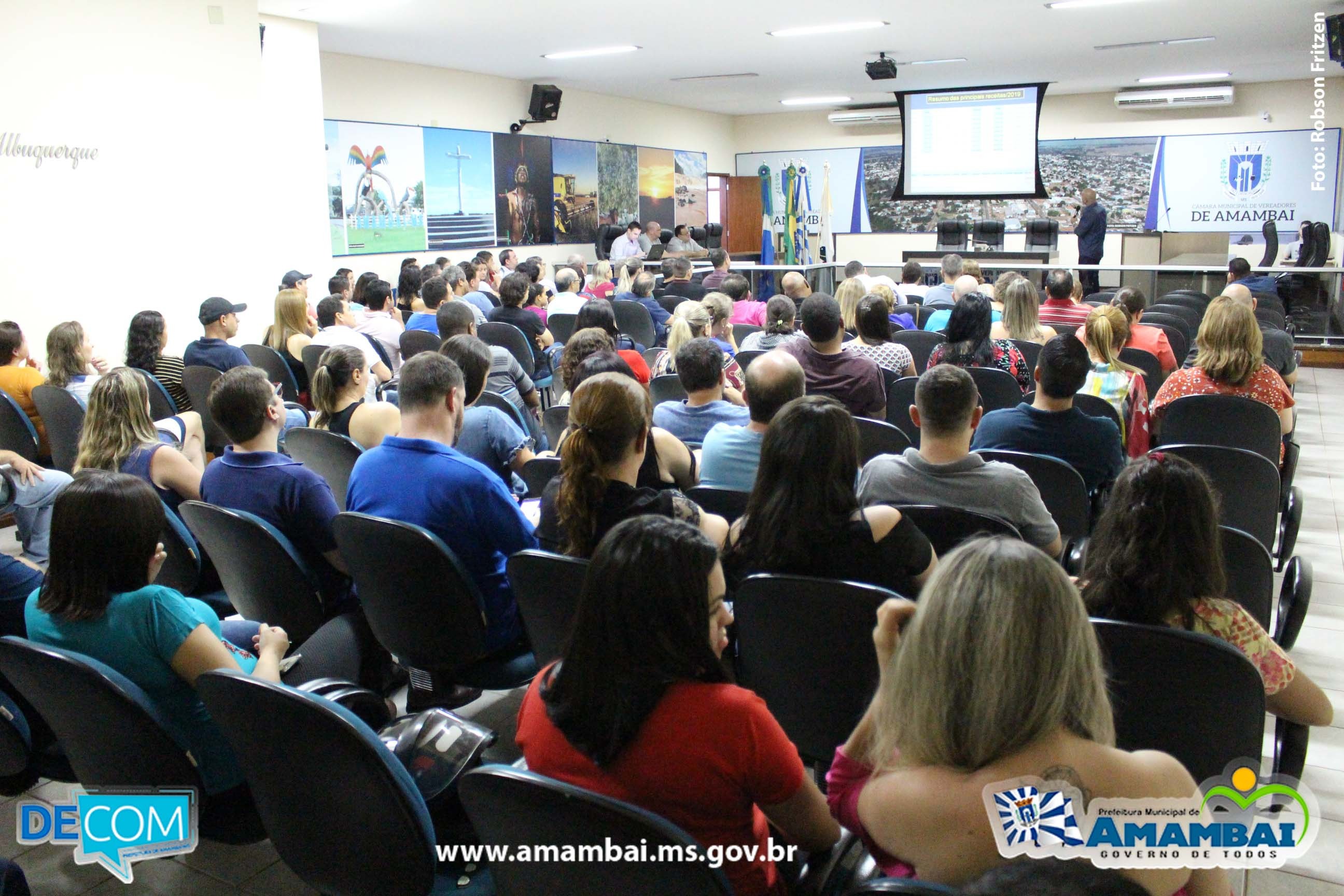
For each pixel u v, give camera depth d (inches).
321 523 96.4
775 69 442.6
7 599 81.3
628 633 48.2
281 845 61.3
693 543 48.8
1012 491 87.6
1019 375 171.9
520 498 134.4
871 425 128.0
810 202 653.3
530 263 343.3
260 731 55.9
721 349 125.5
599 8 303.6
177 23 243.8
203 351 185.9
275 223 283.0
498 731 103.7
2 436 157.8
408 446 91.9
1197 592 63.4
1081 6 311.9
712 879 41.7
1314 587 143.6
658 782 48.0
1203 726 62.9
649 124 570.6
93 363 175.0
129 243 237.6
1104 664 62.9
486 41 358.3
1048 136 582.2
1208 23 343.3
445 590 84.3
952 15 323.9
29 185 216.5
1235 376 142.0
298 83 312.2
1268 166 533.0
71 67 221.9
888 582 73.7
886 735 46.8
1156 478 63.4
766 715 48.9
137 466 108.2
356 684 84.0
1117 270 361.4
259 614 97.7
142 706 61.5
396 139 400.8
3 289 213.9
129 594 67.6
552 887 46.8
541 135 483.8
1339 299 345.4
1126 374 144.5
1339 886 78.7
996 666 41.4
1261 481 112.3
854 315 220.8
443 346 128.3
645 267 445.7
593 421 77.3
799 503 72.4
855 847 59.3
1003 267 396.2
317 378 131.6
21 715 76.5
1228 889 46.8
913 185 504.7
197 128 250.8
